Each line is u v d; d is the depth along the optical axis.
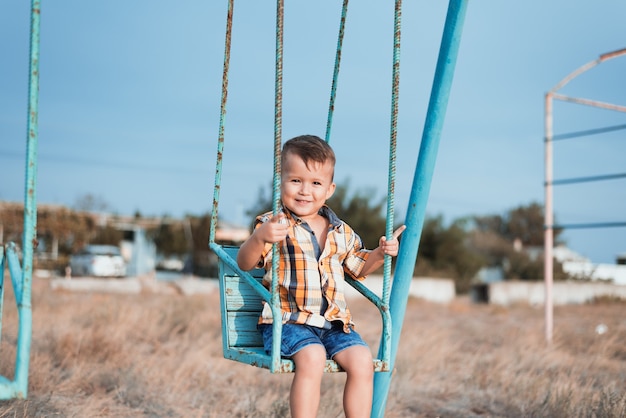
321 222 3.42
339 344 3.12
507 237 52.25
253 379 6.22
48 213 31.05
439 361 7.55
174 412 5.00
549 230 10.47
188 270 32.25
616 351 9.55
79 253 26.17
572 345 9.92
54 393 5.22
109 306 10.45
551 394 5.44
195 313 10.87
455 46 3.64
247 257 3.05
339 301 3.27
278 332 2.85
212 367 6.64
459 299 26.44
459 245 33.41
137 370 5.94
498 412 5.52
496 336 10.91
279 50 2.68
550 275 10.36
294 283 3.22
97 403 5.01
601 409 5.03
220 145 3.26
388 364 3.15
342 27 3.63
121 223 42.09
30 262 3.83
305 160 3.24
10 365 5.57
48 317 9.35
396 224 28.48
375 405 3.64
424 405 5.68
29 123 3.62
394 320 3.64
